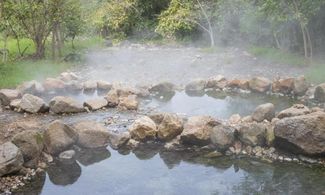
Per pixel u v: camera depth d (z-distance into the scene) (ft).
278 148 27.66
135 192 22.93
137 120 31.01
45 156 27.09
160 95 43.75
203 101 40.78
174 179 24.38
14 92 39.83
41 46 61.72
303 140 26.21
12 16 58.03
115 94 39.32
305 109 31.55
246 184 23.56
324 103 37.81
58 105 36.29
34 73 51.24
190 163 26.48
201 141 28.55
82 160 27.20
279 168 25.39
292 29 58.95
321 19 55.36
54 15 60.34
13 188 23.31
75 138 28.76
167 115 29.94
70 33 74.90
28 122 33.65
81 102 39.96
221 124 29.17
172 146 28.94
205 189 23.11
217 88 45.85
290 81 41.83
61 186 23.71
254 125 28.17
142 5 94.84
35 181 24.27
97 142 29.07
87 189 23.38
